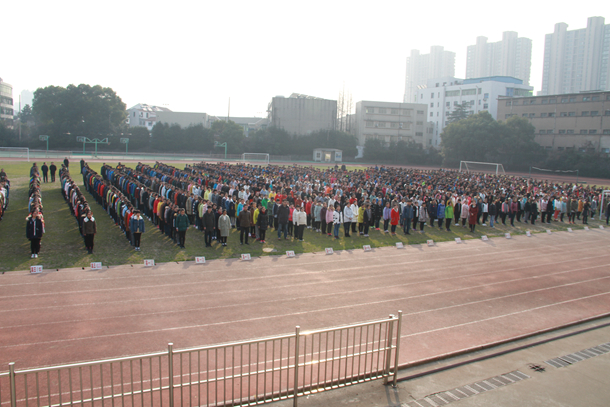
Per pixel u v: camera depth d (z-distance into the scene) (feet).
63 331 30.91
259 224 59.88
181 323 32.91
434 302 39.65
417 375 26.68
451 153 313.94
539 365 28.63
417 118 387.55
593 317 37.35
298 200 74.74
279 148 346.33
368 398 23.91
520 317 36.96
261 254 54.34
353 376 24.86
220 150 335.06
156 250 54.13
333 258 53.78
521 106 313.73
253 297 38.96
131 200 83.56
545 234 77.46
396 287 43.39
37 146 296.10
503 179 158.10
